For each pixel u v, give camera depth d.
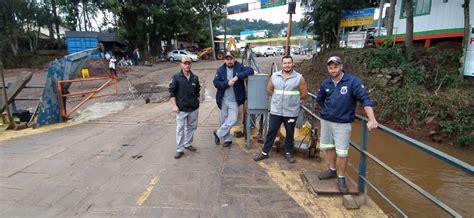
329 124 3.69
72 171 4.53
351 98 3.44
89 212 3.37
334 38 18.75
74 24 33.75
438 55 12.04
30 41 31.03
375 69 12.89
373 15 16.16
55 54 30.30
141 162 4.90
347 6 16.72
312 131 4.97
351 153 7.77
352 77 3.43
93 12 33.56
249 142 5.46
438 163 7.56
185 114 5.04
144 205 3.51
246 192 3.82
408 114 10.59
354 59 14.08
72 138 6.46
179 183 4.08
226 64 5.12
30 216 3.30
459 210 5.33
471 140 8.97
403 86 11.80
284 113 4.56
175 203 3.55
